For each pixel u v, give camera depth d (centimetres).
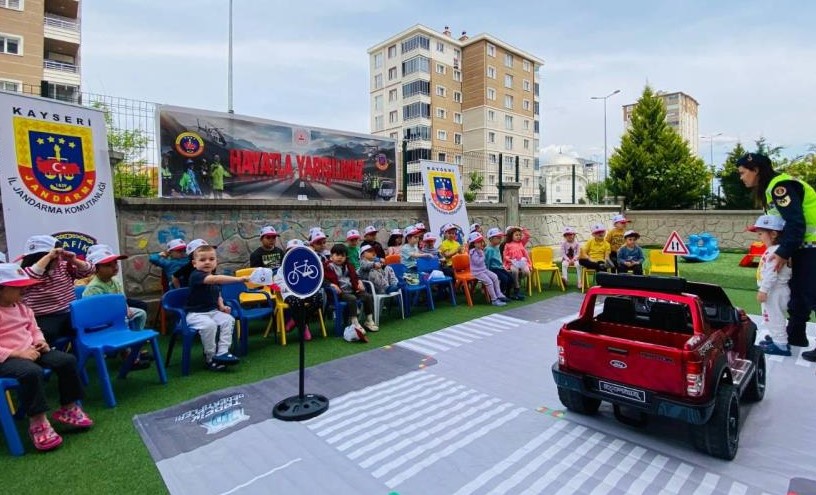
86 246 563
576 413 379
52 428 334
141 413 375
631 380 314
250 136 778
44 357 338
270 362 506
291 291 371
